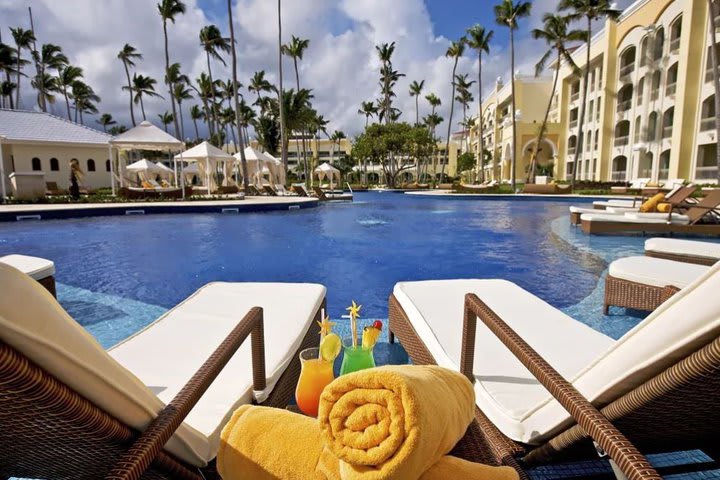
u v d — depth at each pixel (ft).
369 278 16.66
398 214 42.75
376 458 1.97
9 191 57.88
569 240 24.89
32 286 2.10
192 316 7.47
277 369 5.44
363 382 2.10
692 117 58.08
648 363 2.70
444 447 2.28
